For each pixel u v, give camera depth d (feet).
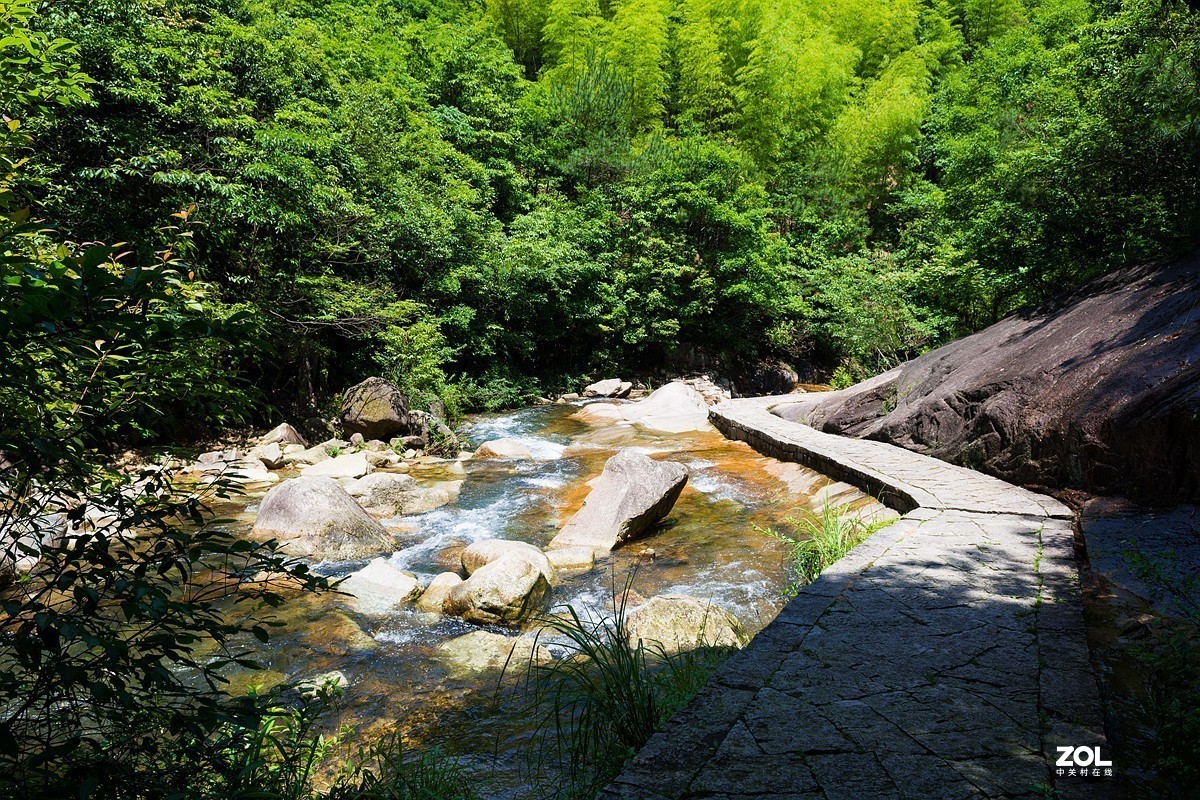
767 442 36.47
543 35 106.83
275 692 8.31
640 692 11.25
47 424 7.22
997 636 11.84
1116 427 20.06
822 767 8.15
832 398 42.11
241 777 7.25
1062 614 12.78
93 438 7.36
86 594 5.96
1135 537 16.71
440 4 103.45
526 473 37.29
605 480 26.66
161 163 38.27
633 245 83.97
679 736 8.93
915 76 111.14
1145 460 19.21
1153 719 9.77
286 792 9.49
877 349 63.21
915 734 8.84
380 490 30.30
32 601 6.22
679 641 16.46
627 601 19.76
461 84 83.76
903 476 25.31
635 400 73.05
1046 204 37.32
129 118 38.37
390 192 55.62
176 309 8.28
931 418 30.60
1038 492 22.93
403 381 53.83
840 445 32.40
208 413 9.25
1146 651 11.39
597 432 48.70
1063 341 26.73
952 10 130.11
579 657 16.44
